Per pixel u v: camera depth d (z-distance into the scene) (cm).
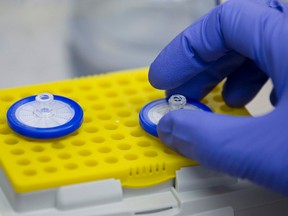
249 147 27
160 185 29
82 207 28
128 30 49
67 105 31
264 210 31
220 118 28
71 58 46
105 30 49
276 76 29
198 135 28
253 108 41
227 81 34
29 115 31
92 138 30
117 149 30
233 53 32
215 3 49
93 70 45
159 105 32
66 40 48
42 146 30
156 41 47
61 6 51
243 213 30
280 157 27
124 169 28
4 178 29
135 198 29
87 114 32
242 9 31
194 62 32
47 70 45
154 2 51
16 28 49
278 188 28
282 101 28
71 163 29
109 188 28
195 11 50
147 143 30
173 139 29
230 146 28
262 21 30
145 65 45
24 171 28
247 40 30
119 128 31
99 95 34
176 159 29
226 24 31
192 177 29
